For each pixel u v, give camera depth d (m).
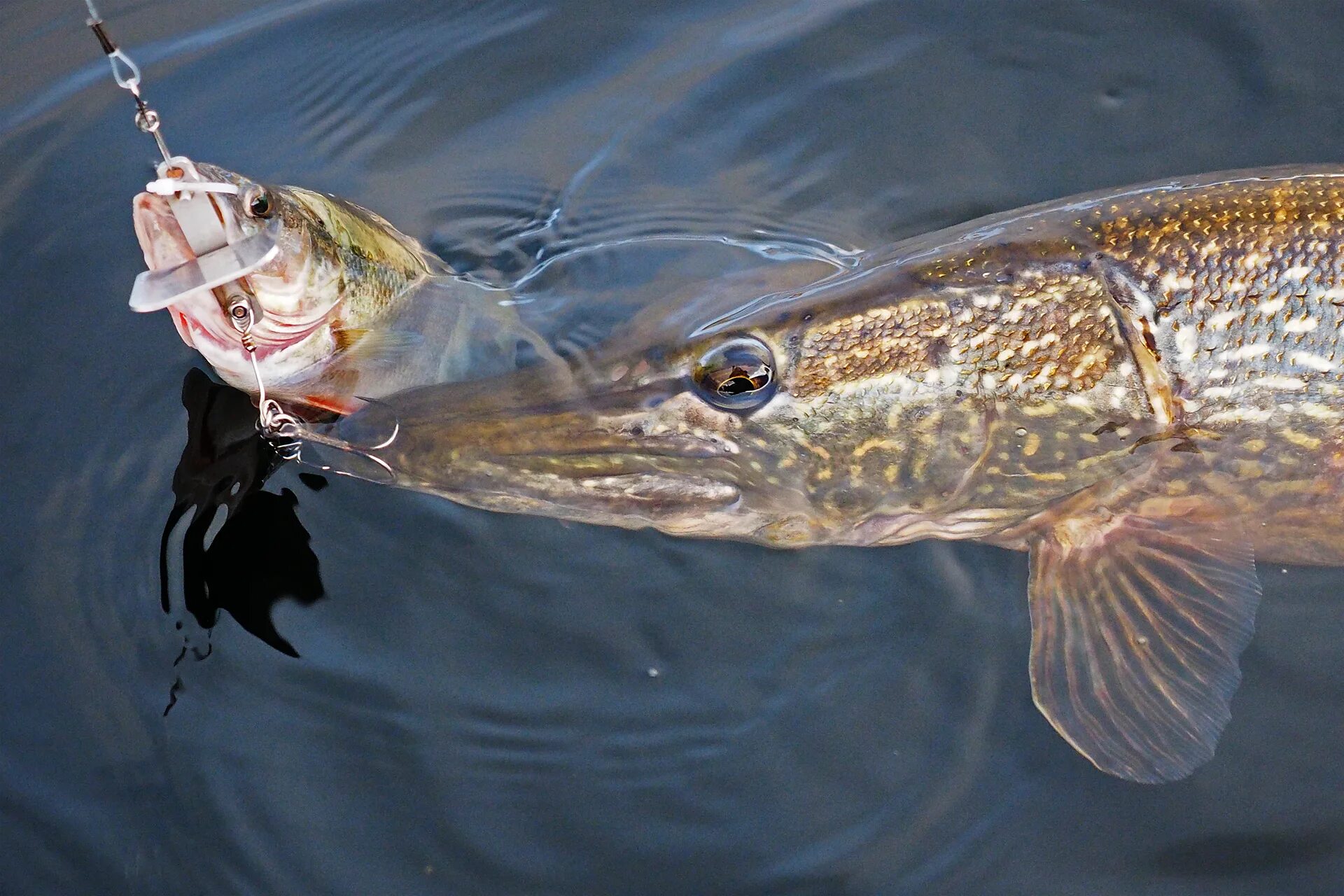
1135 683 1.20
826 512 1.22
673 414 1.21
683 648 1.22
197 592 1.23
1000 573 1.23
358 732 1.21
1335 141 1.33
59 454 1.26
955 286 1.21
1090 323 1.20
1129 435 1.20
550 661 1.22
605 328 1.27
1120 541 1.22
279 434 1.24
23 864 1.19
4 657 1.22
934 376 1.21
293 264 1.25
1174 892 1.18
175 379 1.28
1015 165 1.34
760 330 1.21
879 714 1.21
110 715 1.21
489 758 1.20
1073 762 1.19
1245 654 1.21
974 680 1.21
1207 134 1.34
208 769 1.20
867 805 1.19
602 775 1.20
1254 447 1.21
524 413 1.21
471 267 1.32
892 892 1.18
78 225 1.33
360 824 1.19
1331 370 1.20
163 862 1.19
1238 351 1.20
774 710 1.21
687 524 1.22
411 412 1.22
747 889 1.18
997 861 1.18
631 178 1.34
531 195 1.34
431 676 1.22
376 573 1.23
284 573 1.23
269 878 1.19
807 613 1.22
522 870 1.19
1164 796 1.19
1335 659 1.21
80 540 1.25
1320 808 1.18
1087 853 1.18
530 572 1.23
